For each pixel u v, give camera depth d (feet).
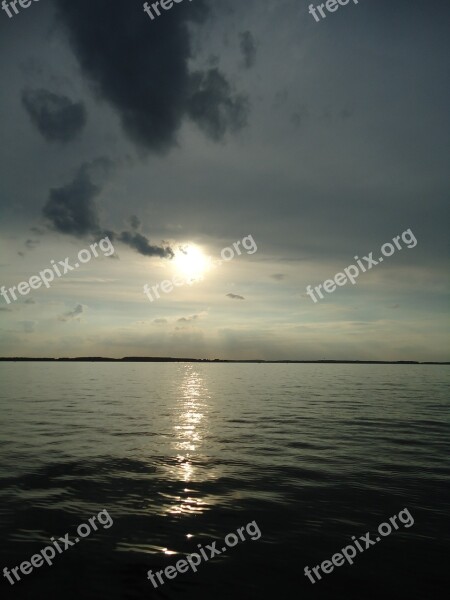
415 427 85.71
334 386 229.86
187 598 25.02
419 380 306.55
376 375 407.03
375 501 40.88
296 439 72.18
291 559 29.71
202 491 43.57
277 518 36.70
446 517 37.11
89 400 136.67
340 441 70.64
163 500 40.88
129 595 25.23
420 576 27.63
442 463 55.57
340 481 47.32
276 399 148.46
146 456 58.49
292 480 47.67
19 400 134.72
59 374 342.64
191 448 64.18
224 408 118.73
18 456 57.47
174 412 107.65
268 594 25.49
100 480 46.85
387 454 60.85
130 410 110.63
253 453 61.21
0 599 24.62
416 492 43.60
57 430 78.54
